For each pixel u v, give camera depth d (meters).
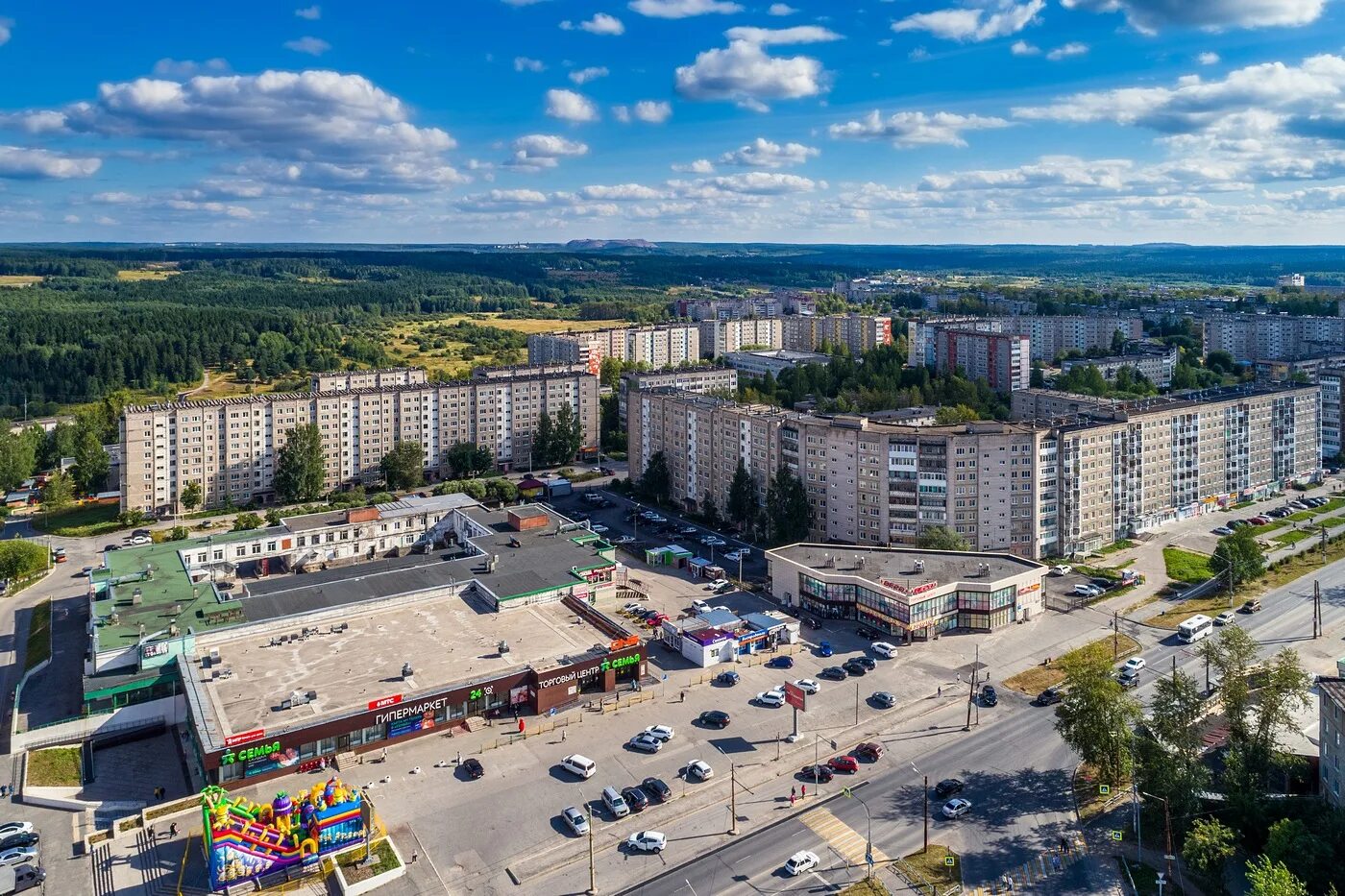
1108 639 198.88
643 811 137.38
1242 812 127.81
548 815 136.62
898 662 189.00
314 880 123.31
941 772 147.88
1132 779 138.88
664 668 187.88
